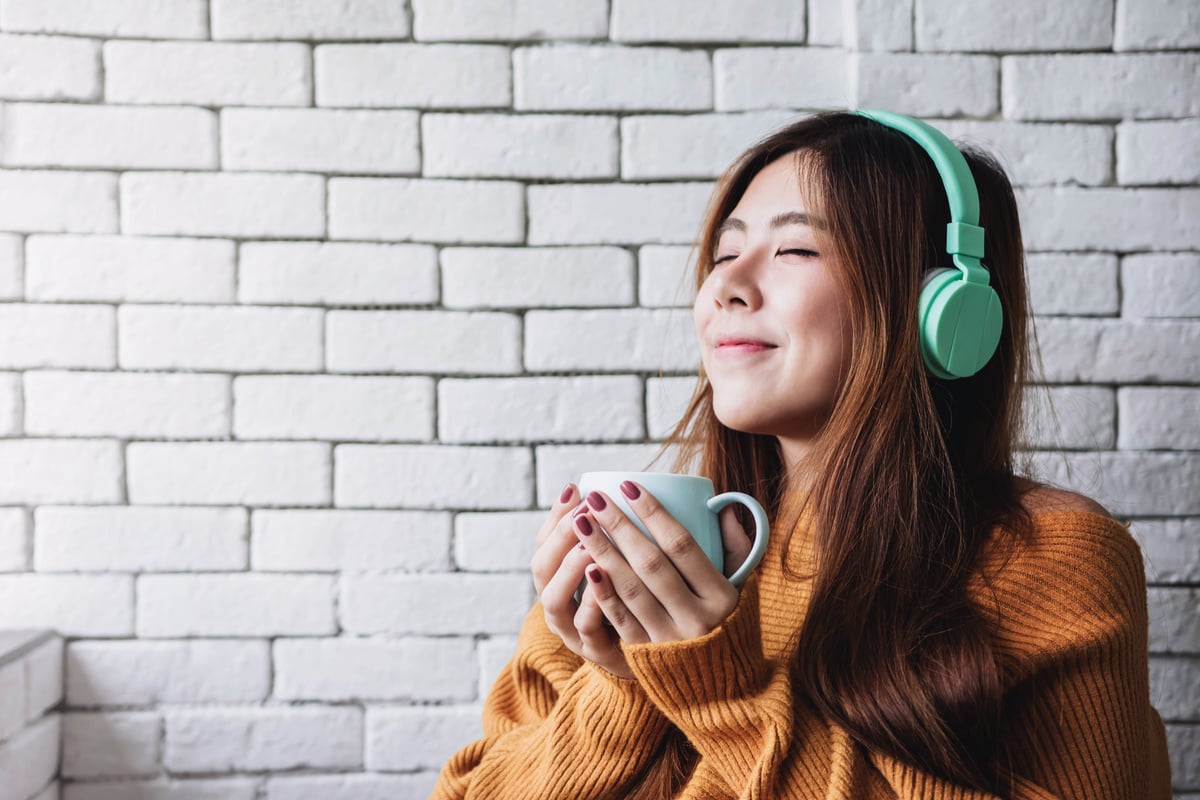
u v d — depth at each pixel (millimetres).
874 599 780
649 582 702
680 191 1395
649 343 1398
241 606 1399
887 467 805
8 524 1384
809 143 896
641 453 1398
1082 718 743
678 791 810
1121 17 1343
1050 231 1354
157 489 1395
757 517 735
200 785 1396
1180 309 1350
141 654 1395
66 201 1382
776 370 833
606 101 1392
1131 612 777
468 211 1397
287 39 1390
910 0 1346
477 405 1404
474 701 1406
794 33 1386
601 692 816
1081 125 1351
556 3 1390
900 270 824
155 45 1385
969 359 824
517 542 1406
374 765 1403
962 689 725
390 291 1400
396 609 1404
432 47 1392
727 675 728
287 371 1400
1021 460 1266
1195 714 1347
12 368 1382
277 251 1396
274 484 1400
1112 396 1360
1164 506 1351
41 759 1319
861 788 718
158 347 1390
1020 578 774
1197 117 1342
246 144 1391
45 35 1376
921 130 847
